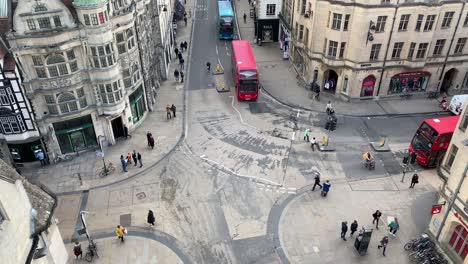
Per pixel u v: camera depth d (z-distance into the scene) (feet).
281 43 214.28
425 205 111.86
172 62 202.90
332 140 140.36
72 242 100.83
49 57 111.96
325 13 154.30
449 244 93.50
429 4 142.82
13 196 52.39
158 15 164.25
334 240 101.35
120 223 106.83
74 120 126.72
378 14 144.56
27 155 125.49
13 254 51.80
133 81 139.13
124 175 124.26
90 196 116.37
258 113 157.99
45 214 63.57
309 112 158.20
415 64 155.74
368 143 138.72
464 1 145.28
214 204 113.09
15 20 104.27
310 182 120.88
